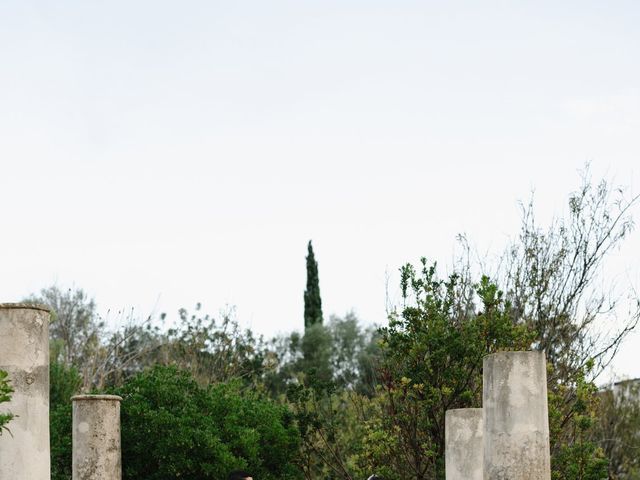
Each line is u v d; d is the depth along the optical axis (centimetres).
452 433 1488
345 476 2130
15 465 923
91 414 1644
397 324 2016
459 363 1973
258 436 2038
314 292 4966
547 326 2214
